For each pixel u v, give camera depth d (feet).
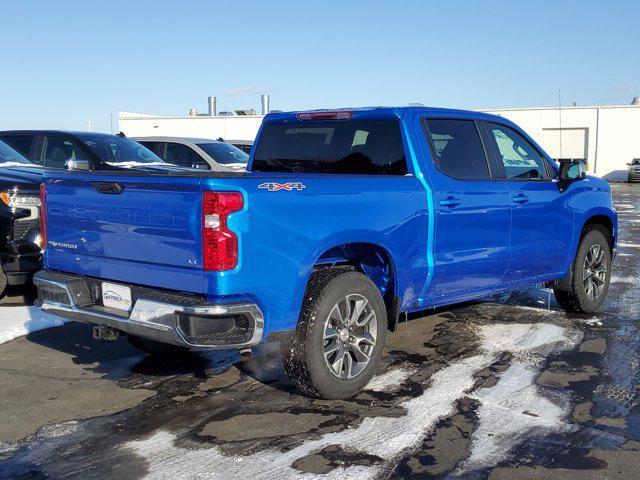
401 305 16.74
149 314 13.26
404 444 12.75
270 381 16.30
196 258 12.84
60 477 11.50
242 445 12.71
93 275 14.97
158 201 13.34
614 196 98.27
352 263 16.28
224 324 13.08
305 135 19.56
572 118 162.50
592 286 23.03
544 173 21.35
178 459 12.15
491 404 14.76
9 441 12.91
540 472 11.69
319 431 13.34
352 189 15.08
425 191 16.92
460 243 17.90
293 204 13.74
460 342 19.62
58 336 20.10
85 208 14.87
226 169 43.65
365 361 15.28
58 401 14.96
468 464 11.96
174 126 172.35
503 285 19.92
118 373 16.87
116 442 12.87
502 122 20.18
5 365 17.38
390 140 17.67
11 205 23.06
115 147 33.17
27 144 32.71
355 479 11.39
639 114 159.63
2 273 23.30
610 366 17.46
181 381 16.29
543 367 17.34
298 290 13.91
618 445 12.77
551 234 20.93
